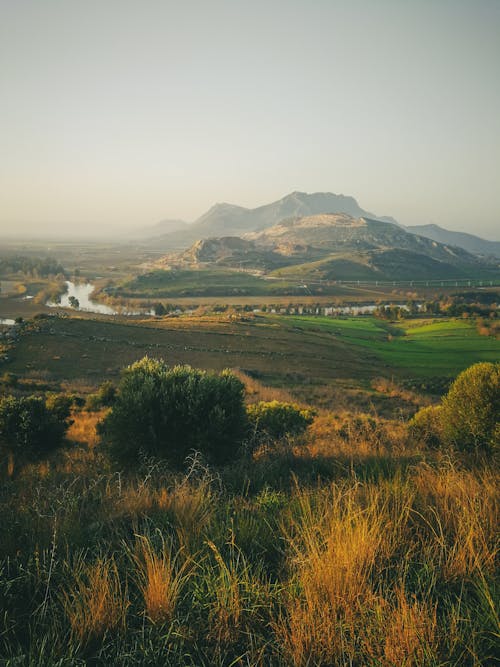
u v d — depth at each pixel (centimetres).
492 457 601
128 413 793
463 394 845
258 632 222
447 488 373
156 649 210
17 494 523
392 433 1116
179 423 787
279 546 305
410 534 306
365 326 13025
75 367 6538
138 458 764
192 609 234
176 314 17250
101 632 223
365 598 226
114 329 9062
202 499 385
